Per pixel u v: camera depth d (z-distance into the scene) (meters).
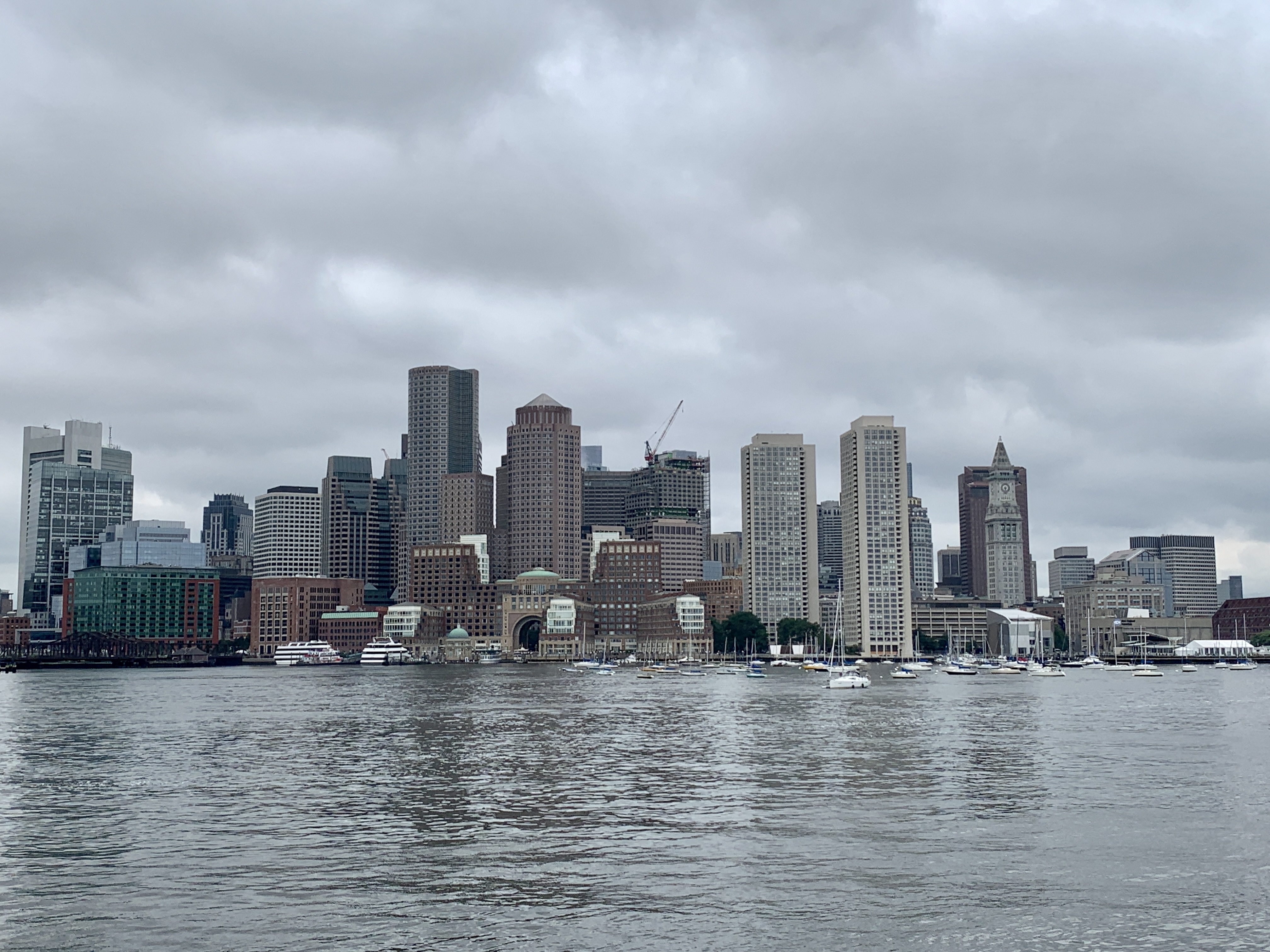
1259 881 72.38
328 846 83.69
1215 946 59.91
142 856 80.81
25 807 101.44
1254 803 99.56
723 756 136.50
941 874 74.38
